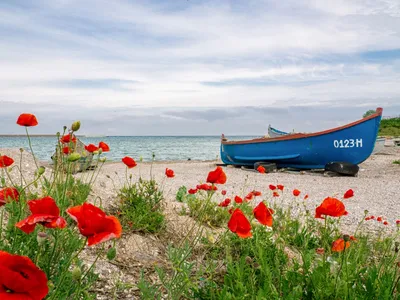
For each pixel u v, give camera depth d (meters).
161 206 5.79
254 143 20.02
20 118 3.08
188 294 2.93
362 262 4.07
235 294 2.78
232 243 4.23
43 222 1.62
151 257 4.08
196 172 18.73
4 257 1.23
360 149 17.30
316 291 2.86
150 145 92.88
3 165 3.68
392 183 14.45
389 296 2.80
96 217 1.50
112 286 3.20
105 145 4.73
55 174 3.48
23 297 1.20
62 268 2.48
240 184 13.46
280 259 3.89
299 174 18.19
